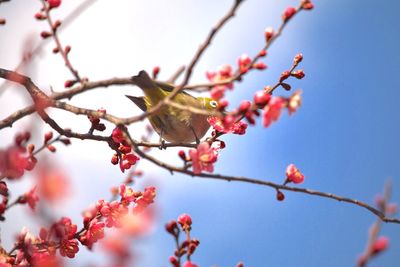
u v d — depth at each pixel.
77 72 6.71
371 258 4.12
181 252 6.96
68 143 7.50
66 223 7.39
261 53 6.05
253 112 6.33
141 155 6.70
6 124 7.23
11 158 6.35
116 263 5.15
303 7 6.07
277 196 6.83
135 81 6.55
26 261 7.20
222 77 6.17
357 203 6.64
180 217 7.13
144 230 5.22
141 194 7.74
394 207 4.41
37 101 7.09
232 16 5.56
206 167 6.75
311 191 6.84
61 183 5.27
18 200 6.59
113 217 7.65
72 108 7.12
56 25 6.52
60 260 6.90
